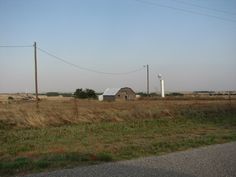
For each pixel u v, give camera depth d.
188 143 20.48
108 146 19.64
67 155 16.20
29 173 12.88
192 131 27.69
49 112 32.81
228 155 16.36
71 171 13.05
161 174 12.45
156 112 39.16
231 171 12.84
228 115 41.91
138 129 28.69
